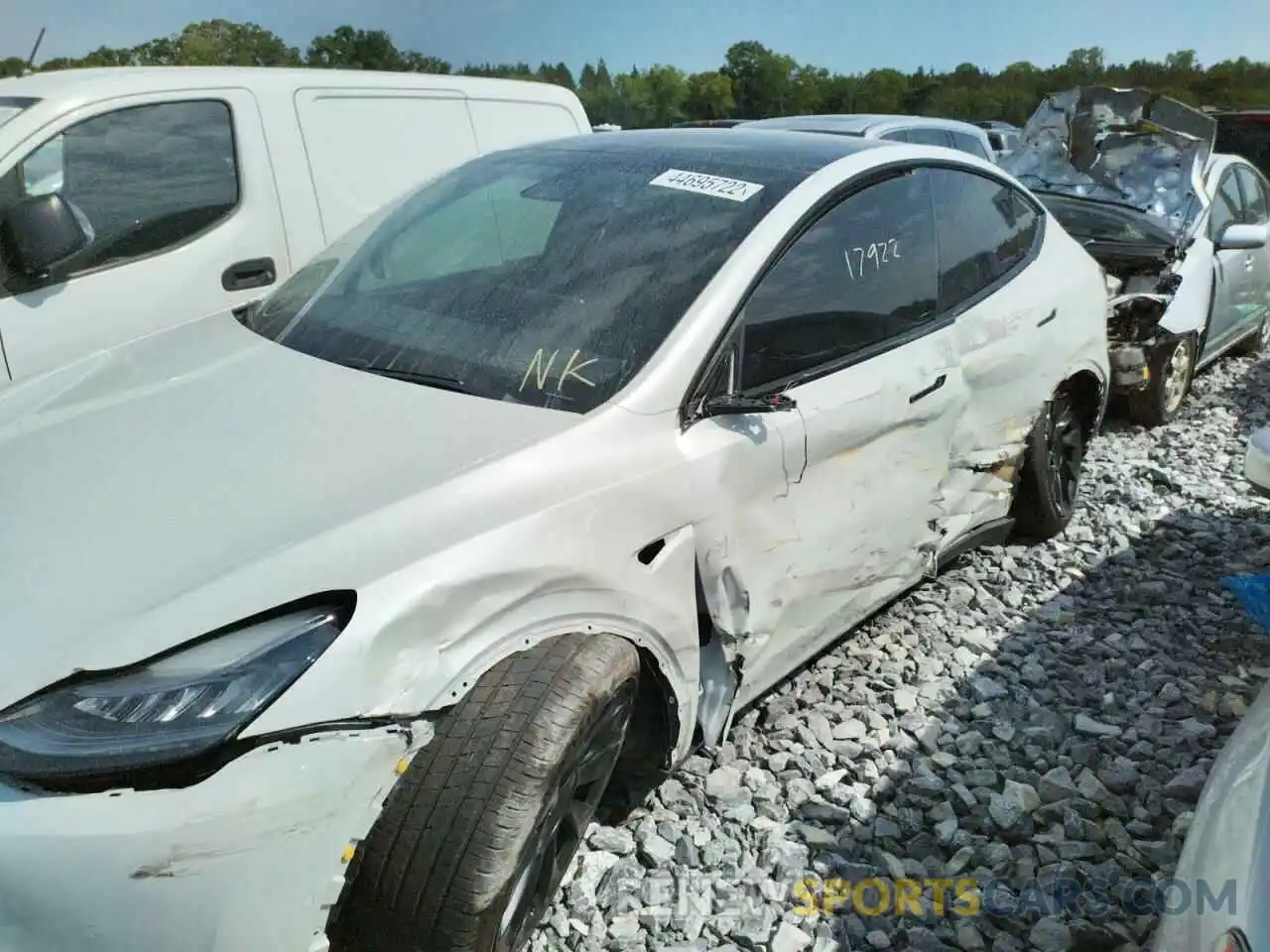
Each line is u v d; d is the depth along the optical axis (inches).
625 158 125.5
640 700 95.8
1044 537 170.2
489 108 225.1
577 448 86.1
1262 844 62.6
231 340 113.0
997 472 147.2
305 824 65.8
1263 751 72.2
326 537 73.2
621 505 86.4
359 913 73.2
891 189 127.3
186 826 62.3
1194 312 243.0
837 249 115.6
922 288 128.7
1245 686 131.6
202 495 80.0
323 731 67.2
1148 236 251.6
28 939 62.1
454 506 77.9
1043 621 148.5
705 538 94.4
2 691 66.1
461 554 75.5
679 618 92.1
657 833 102.0
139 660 66.4
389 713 70.2
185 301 174.1
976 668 135.0
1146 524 183.5
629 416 90.8
